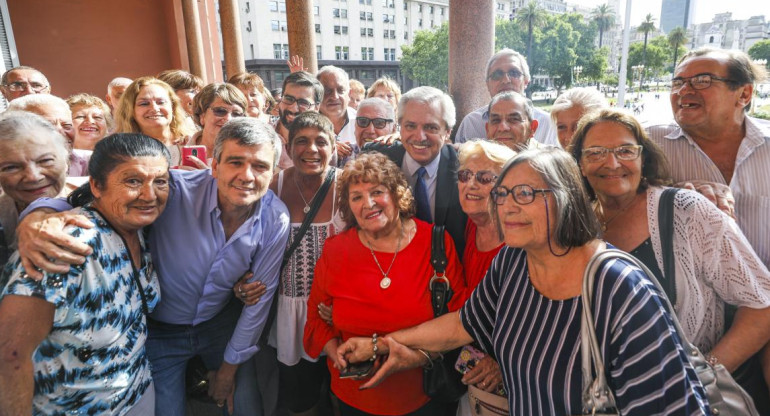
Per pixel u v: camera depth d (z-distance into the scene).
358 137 3.34
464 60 4.24
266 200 2.10
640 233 1.62
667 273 1.53
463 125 4.15
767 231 1.86
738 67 1.84
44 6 9.76
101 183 1.50
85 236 1.41
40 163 1.72
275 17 63.06
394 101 5.71
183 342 2.08
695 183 1.77
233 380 2.19
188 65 11.45
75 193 1.64
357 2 71.12
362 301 1.87
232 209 1.95
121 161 1.49
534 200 1.24
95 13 10.35
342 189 2.00
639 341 1.09
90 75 10.48
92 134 3.89
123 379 1.59
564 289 1.27
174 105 3.21
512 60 3.97
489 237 1.92
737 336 1.48
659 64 68.69
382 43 75.75
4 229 1.78
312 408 2.45
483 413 1.79
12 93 4.37
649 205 1.60
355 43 71.81
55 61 10.05
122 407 1.61
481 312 1.61
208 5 13.46
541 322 1.30
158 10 11.13
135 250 1.70
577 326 1.22
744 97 1.89
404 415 1.93
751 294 1.44
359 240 1.98
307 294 2.28
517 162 1.29
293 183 2.44
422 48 64.69
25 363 1.27
